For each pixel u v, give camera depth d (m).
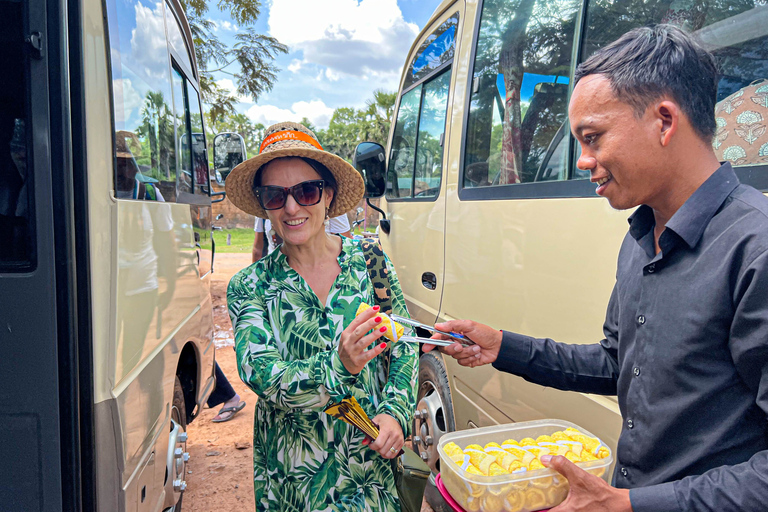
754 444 0.99
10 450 1.42
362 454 1.64
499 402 2.34
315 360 1.44
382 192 3.81
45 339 1.40
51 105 1.41
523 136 2.25
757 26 1.30
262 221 5.38
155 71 2.55
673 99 1.03
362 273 1.76
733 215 1.01
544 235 1.96
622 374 1.25
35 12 1.40
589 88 1.10
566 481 1.25
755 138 1.31
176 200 2.81
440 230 3.08
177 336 2.56
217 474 3.78
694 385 1.03
